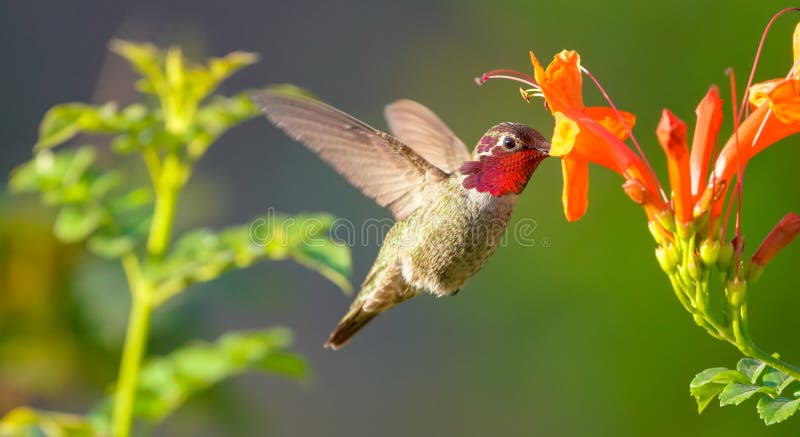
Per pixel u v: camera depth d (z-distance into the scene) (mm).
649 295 12016
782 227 4508
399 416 16578
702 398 4535
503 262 13164
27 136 18891
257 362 6984
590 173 12609
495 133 6473
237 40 20906
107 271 8398
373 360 17141
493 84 15633
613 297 12289
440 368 16250
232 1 21078
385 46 20281
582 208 4613
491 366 13508
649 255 12102
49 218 8305
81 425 6691
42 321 8242
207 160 18891
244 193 18641
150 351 8070
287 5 21266
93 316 8297
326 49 20797
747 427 11516
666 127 4418
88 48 19891
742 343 4457
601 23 13297
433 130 7422
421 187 6637
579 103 4781
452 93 17141
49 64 19641
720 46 12297
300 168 18734
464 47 17266
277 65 20844
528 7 14336
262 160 18922
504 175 6406
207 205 9430
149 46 6891
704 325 4543
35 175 6879
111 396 7039
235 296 7945
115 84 9383
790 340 11195
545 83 4652
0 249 8164
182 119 6992
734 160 4551
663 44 12758
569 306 12672
